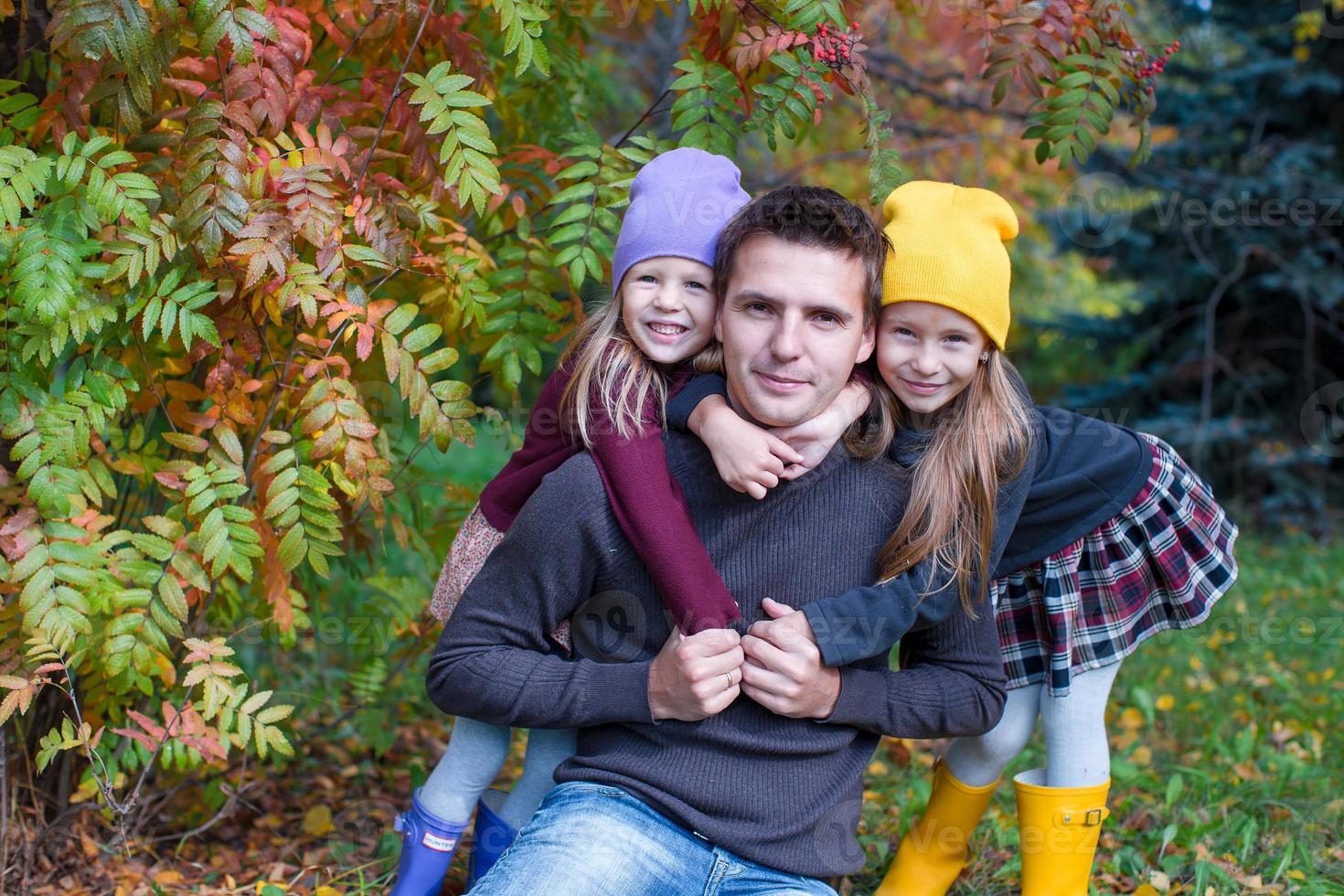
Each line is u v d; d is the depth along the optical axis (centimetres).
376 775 314
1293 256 677
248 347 219
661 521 182
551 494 189
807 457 184
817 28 229
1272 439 698
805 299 175
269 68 210
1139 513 225
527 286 248
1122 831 283
